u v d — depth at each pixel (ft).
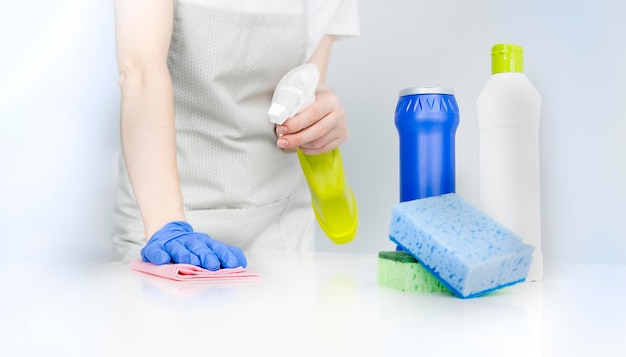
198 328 1.38
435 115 2.23
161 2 3.06
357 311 1.62
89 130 5.40
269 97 4.25
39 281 2.27
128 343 1.23
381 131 4.91
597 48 3.97
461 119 4.50
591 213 4.04
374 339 1.28
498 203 2.22
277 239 4.45
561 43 4.09
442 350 1.19
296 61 4.19
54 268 2.85
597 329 1.40
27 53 5.25
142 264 2.68
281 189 4.39
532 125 2.23
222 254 2.52
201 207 4.08
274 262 3.17
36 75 5.28
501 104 2.19
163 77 2.99
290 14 4.05
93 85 5.35
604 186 4.00
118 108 5.37
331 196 3.63
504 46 2.24
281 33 4.04
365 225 5.03
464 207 2.12
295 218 4.61
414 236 1.96
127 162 2.98
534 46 4.18
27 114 5.31
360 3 4.92
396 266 2.06
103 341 1.25
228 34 3.84
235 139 4.09
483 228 2.01
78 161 5.41
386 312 1.61
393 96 4.83
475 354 1.16
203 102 3.99
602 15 3.94
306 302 1.78
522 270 1.97
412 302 1.79
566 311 1.65
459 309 1.67
